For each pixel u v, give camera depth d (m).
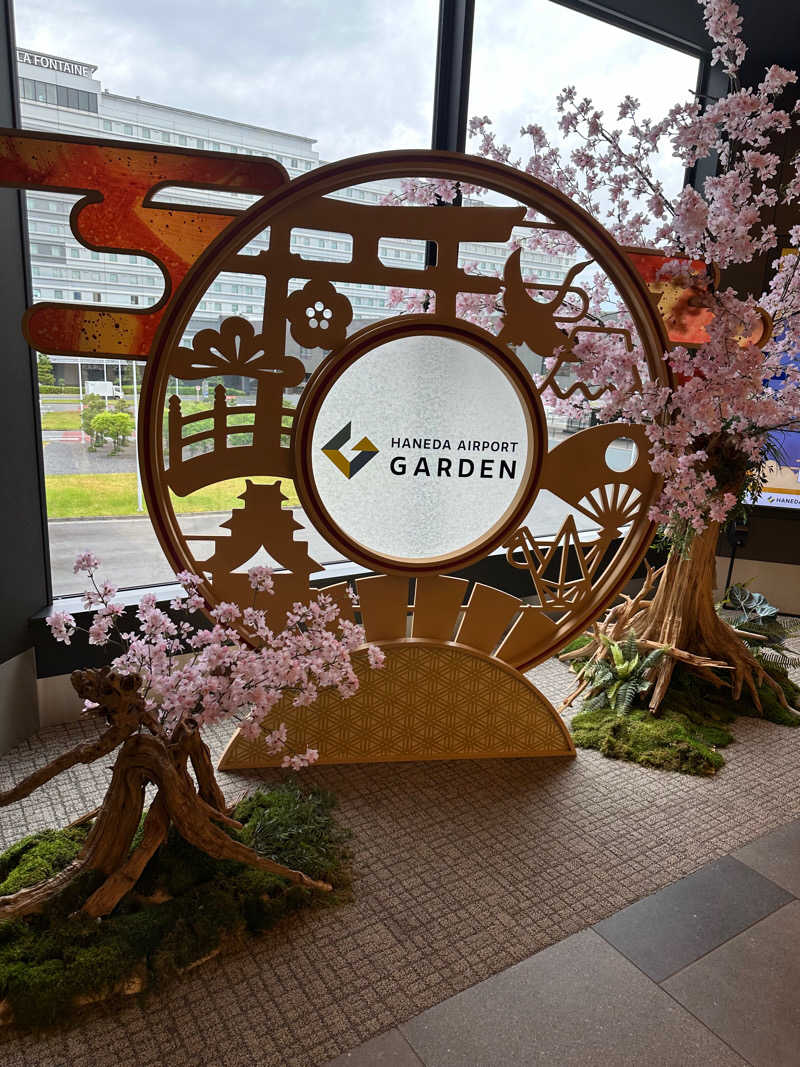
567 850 2.33
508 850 2.31
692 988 1.81
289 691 2.62
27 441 2.69
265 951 1.87
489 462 2.82
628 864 2.27
